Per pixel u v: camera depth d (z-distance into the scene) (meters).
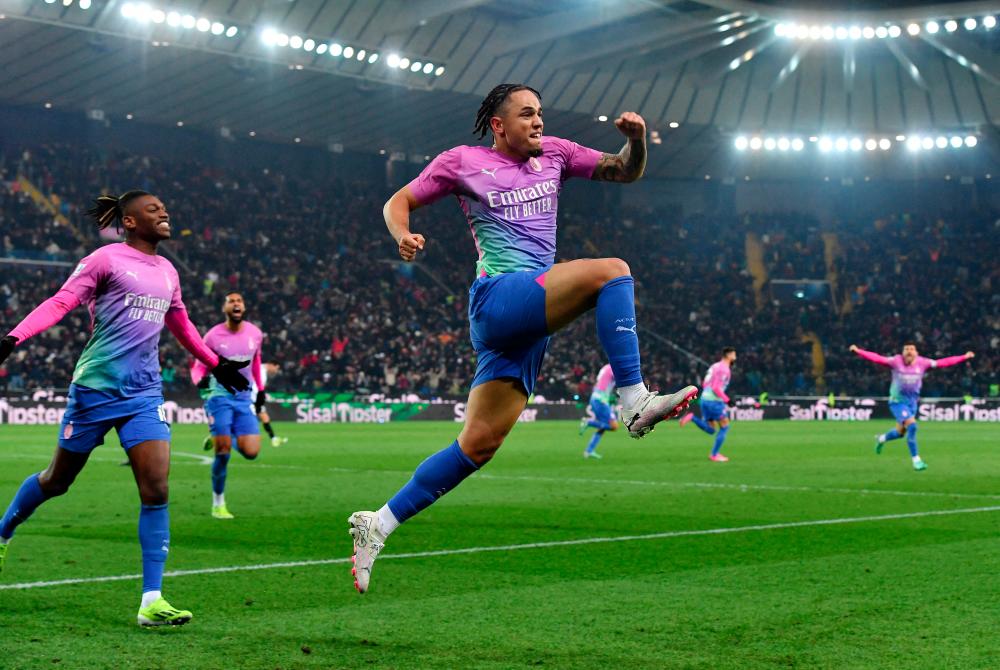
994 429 30.58
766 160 48.91
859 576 6.45
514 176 4.77
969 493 11.92
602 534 8.41
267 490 12.38
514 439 24.56
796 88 43.56
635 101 42.31
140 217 5.62
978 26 36.06
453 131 43.62
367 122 42.19
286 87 37.69
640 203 51.62
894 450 20.70
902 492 12.05
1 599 5.71
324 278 42.09
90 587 6.07
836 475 14.61
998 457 18.56
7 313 33.94
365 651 4.60
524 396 4.79
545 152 4.90
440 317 42.66
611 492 11.99
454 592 5.98
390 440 23.94
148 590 5.07
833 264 49.97
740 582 6.27
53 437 23.62
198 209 41.38
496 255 4.73
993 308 46.09
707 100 43.47
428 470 4.73
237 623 5.16
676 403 4.32
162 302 5.61
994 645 4.66
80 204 38.94
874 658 4.44
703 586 6.15
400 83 36.69
